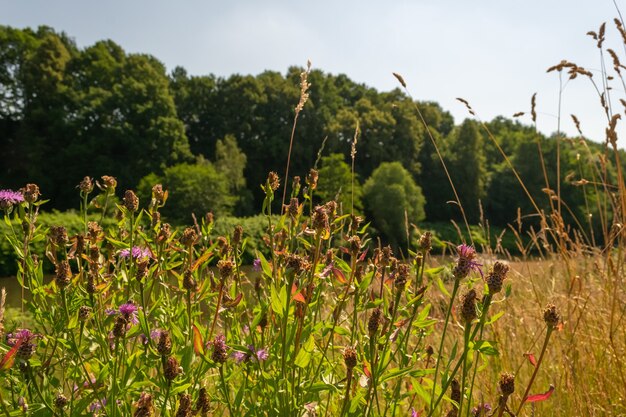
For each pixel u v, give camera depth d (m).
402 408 2.25
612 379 2.42
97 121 39.66
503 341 2.76
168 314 1.90
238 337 1.88
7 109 40.75
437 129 61.72
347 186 29.16
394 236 37.75
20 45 40.75
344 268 1.88
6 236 1.93
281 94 51.12
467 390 1.73
